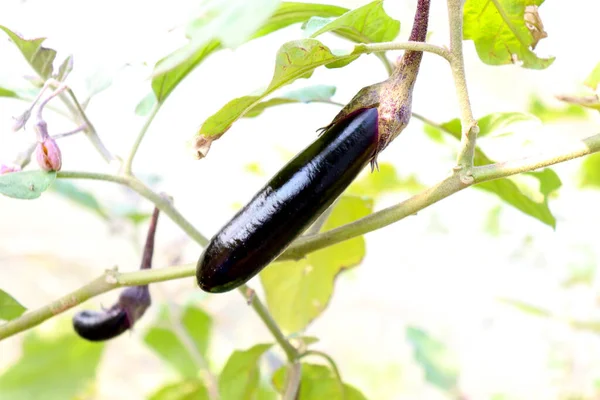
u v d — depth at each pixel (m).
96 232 1.84
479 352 1.53
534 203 0.92
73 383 1.35
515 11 0.85
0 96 0.90
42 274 1.80
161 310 1.28
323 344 2.00
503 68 1.60
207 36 0.60
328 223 1.02
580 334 1.42
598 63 0.81
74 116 0.87
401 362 1.83
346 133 0.72
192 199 1.64
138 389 1.76
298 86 0.95
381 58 0.88
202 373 1.14
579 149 0.75
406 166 1.34
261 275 1.03
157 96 0.86
